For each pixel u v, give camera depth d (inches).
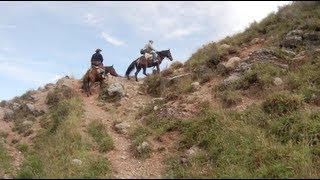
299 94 627.2
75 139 589.9
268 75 698.8
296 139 539.8
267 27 914.1
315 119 567.8
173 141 608.1
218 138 560.4
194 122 623.2
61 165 506.6
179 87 777.6
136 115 729.0
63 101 792.9
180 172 491.5
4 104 901.8
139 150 574.6
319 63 708.7
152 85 863.1
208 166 514.3
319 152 512.1
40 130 707.4
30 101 900.0
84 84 862.5
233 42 914.1
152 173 516.7
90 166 509.0
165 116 681.0
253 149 523.5
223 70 780.6
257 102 651.5
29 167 518.6
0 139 692.7
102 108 784.9
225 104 672.4
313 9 908.0
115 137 637.3
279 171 473.1
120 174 507.2
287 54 764.6
